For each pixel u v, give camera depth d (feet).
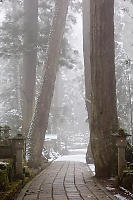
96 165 42.29
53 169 56.03
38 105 59.88
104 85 42.22
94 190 30.96
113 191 30.17
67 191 30.45
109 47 42.68
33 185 34.81
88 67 74.08
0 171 25.72
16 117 90.68
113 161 40.98
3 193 23.31
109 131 41.55
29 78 74.64
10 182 29.63
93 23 43.47
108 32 42.70
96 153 41.96
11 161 31.94
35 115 59.52
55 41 62.54
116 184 32.37
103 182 36.96
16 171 33.53
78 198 26.58
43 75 61.62
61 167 60.29
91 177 42.45
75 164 68.08
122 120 84.02
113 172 40.73
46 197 27.17
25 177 37.42
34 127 58.80
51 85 60.95
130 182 29.30
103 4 42.68
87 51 74.38
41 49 75.31
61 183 36.47
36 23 74.13
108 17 42.78
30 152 56.85
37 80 95.86
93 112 42.86
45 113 59.72
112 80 42.60
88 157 71.00
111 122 41.78
